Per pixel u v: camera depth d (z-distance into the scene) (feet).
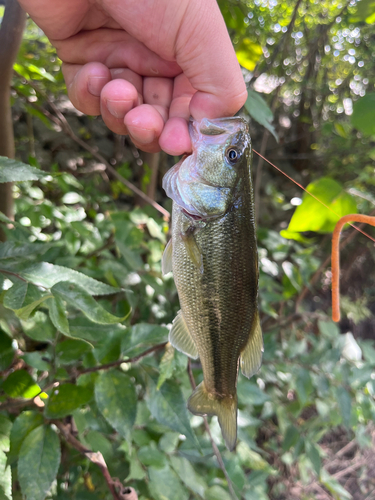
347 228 1.33
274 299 1.20
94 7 0.66
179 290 0.61
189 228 0.60
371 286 2.31
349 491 1.70
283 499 1.51
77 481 0.85
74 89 0.65
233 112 0.62
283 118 2.80
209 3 0.56
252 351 0.63
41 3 0.63
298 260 1.29
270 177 2.74
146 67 0.70
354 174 2.33
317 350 1.16
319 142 2.66
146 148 0.66
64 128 1.07
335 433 1.87
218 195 0.60
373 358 1.18
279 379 1.18
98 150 2.04
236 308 0.62
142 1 0.56
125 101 0.59
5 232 0.80
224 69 0.58
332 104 2.57
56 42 0.71
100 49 0.70
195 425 0.85
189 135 0.61
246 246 0.61
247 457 0.93
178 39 0.58
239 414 0.91
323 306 2.05
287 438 1.14
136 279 1.01
